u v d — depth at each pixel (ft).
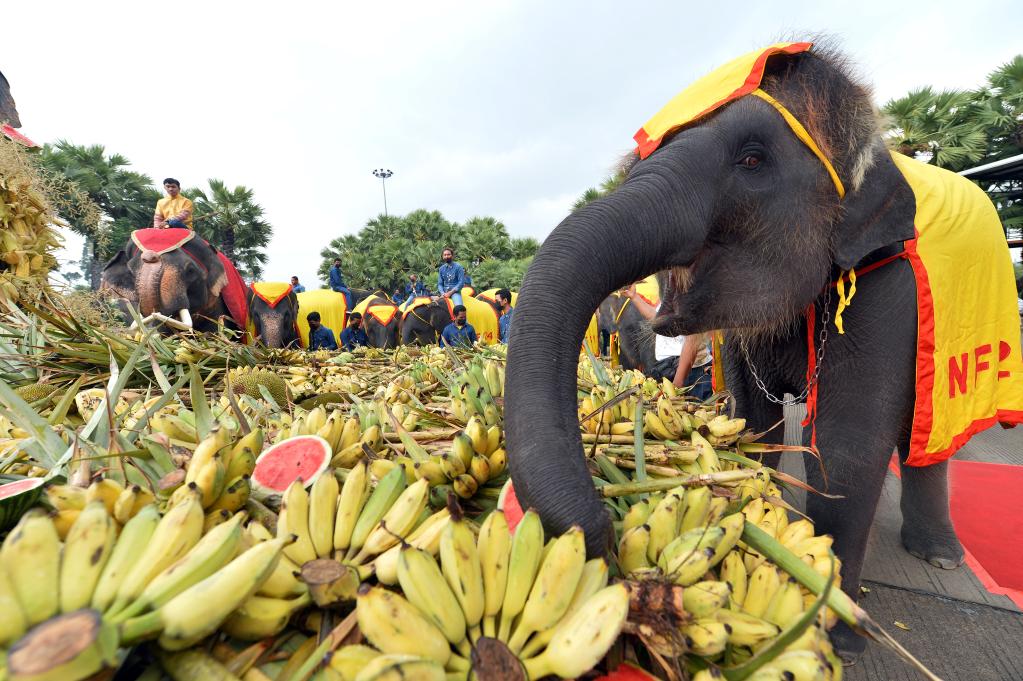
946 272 7.22
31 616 2.17
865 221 6.53
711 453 5.13
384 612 2.57
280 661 2.76
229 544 2.64
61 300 11.90
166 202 29.99
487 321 53.57
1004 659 7.27
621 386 7.70
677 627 2.96
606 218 5.21
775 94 6.56
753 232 6.41
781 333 7.82
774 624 3.39
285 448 4.38
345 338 45.60
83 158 86.79
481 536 3.07
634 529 3.60
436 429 6.12
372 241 131.23
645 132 6.90
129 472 3.93
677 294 7.17
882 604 8.61
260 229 109.91
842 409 7.19
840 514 7.18
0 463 4.24
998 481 13.98
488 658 2.66
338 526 3.42
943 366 7.00
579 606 2.96
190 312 25.53
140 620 2.20
